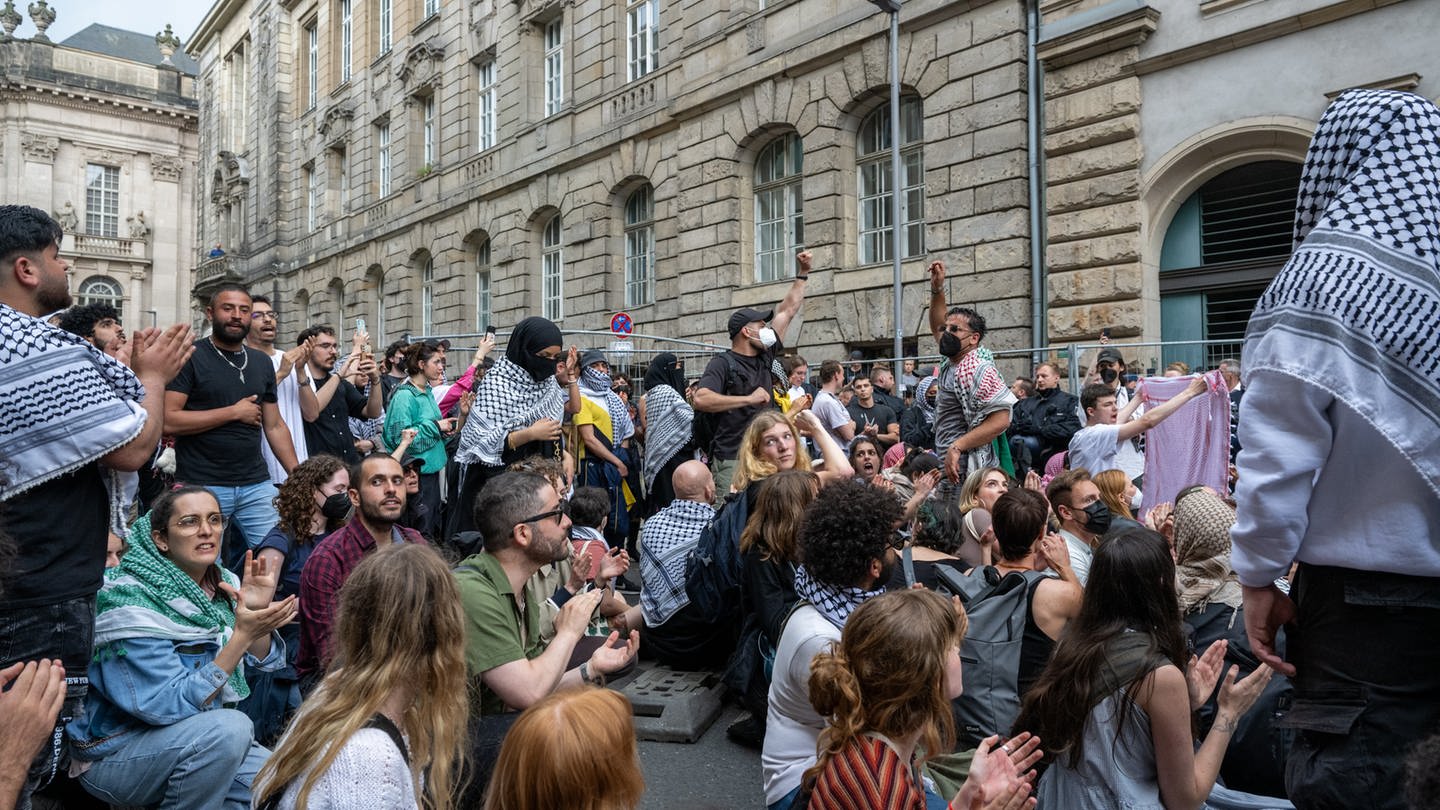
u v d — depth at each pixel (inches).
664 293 782.5
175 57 2352.4
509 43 962.7
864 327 614.9
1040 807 119.8
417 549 97.0
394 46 1175.6
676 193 766.5
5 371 107.3
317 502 197.0
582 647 184.9
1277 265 441.4
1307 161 94.4
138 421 116.8
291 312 1435.8
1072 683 113.7
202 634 142.3
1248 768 140.9
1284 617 88.9
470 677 131.3
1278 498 82.4
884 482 242.5
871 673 103.9
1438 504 79.9
